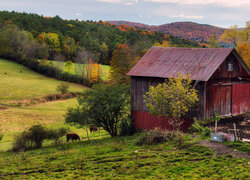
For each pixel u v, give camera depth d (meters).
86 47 156.62
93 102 34.12
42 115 56.94
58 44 149.00
